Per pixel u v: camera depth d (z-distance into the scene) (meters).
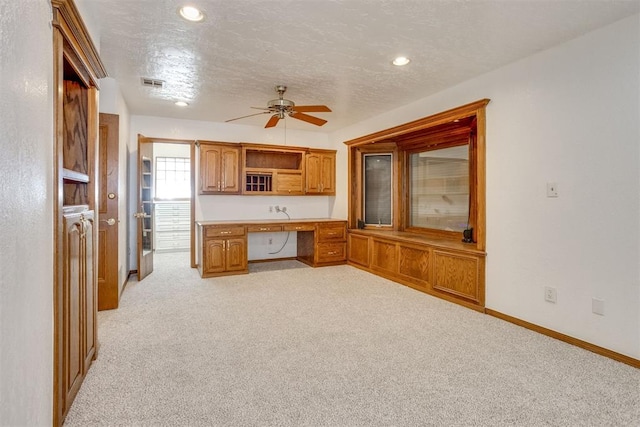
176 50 2.92
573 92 2.67
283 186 5.80
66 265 1.68
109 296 3.45
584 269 2.61
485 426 1.71
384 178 5.54
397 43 2.77
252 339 2.75
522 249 3.05
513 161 3.13
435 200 4.76
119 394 1.95
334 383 2.10
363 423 1.73
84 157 2.29
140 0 2.17
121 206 4.00
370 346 2.63
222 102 4.45
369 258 5.18
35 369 1.28
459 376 2.19
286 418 1.76
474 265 3.48
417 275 4.23
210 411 1.81
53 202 1.49
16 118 1.08
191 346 2.61
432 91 3.97
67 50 1.75
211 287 4.32
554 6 2.22
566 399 1.94
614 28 2.42
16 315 1.08
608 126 2.46
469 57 3.02
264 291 4.14
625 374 2.21
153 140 5.06
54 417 1.54
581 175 2.62
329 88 3.88
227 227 4.92
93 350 2.31
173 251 7.27
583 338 2.62
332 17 2.38
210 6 2.25
